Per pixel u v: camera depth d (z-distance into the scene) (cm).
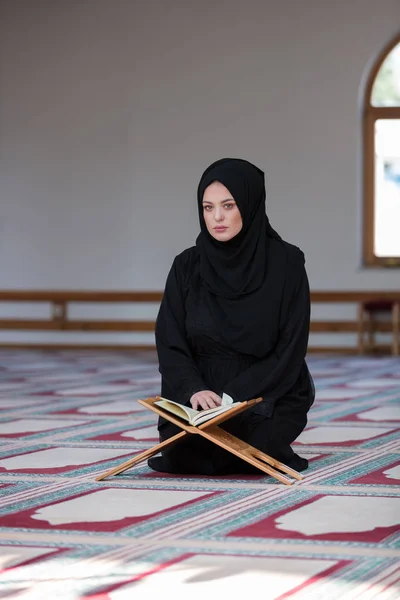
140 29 1471
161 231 1480
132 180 1485
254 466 418
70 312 1511
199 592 248
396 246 1440
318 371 1098
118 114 1484
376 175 1442
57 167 1502
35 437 551
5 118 1509
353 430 582
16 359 1288
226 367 424
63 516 339
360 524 325
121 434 561
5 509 352
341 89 1428
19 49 1501
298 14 1433
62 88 1496
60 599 243
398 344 1398
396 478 412
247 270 420
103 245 1496
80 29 1486
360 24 1419
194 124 1466
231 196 407
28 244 1515
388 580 257
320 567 271
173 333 427
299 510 346
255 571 267
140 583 256
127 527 321
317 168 1438
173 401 407
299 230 1445
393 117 1430
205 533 312
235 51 1450
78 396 800
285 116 1443
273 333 419
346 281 1435
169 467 423
